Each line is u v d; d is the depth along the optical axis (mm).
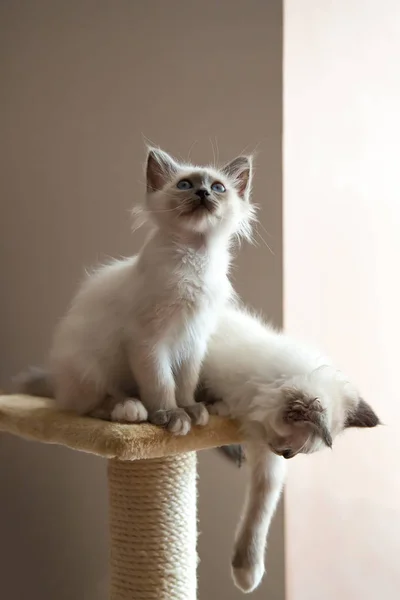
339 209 1724
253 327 1319
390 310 1717
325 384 1121
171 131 1750
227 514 1707
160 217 1169
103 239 1797
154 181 1221
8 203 1883
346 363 1712
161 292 1109
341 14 1728
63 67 1833
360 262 1733
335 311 1713
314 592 1691
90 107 1812
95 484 1826
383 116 1732
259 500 1287
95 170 1807
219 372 1245
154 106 1763
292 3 1654
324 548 1692
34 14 1856
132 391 1212
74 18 1824
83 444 1048
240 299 1679
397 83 1726
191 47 1729
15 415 1192
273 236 1651
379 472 1686
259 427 1174
